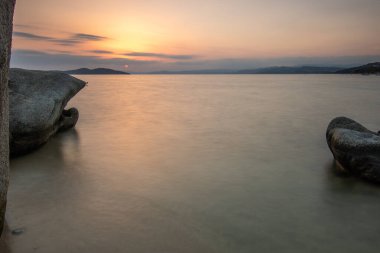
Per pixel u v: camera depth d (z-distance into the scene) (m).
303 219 5.59
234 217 5.63
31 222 5.32
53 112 10.20
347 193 6.72
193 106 23.56
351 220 5.58
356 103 25.48
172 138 12.19
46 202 6.11
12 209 5.78
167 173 7.95
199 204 6.14
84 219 5.46
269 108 22.30
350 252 4.64
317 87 51.88
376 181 7.07
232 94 36.72
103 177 7.57
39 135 9.54
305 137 12.51
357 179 7.48
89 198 6.34
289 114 19.23
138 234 5.02
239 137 12.48
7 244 4.64
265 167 8.52
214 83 74.75
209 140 11.88
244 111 20.62
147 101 27.58
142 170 8.16
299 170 8.27
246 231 5.16
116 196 6.46
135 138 12.08
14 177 7.42
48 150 9.88
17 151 9.00
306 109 21.72
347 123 9.35
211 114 19.12
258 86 57.66
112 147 10.56
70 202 6.13
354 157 7.46
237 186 7.11
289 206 6.10
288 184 7.25
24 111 9.16
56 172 7.86
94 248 4.62
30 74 10.87
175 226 5.29
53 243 4.71
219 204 6.15
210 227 5.28
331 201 6.32
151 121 16.33
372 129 14.75
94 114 18.73
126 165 8.57
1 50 4.00
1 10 3.96
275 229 5.24
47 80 11.11
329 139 8.66
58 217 5.52
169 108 22.19
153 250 4.61
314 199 6.42
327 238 5.00
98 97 31.70
